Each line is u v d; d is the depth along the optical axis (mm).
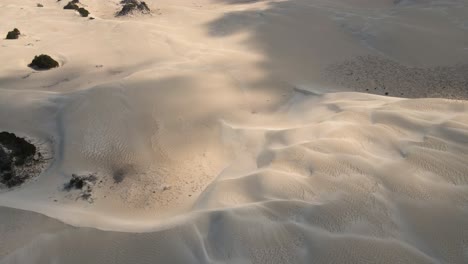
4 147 12656
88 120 15234
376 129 12656
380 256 7953
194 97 17734
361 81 21328
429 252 8070
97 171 13023
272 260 8078
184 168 13492
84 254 8594
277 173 10773
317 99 18422
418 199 9336
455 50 24578
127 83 18000
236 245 8422
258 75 21438
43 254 8625
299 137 13219
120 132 14789
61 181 12492
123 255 8531
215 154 14344
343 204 9305
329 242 8289
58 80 20109
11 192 11852
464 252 8062
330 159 11141
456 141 11336
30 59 22922
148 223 10062
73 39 26719
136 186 12523
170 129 15391
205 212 9453
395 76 21844
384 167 10586
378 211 9078
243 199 10008
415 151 11109
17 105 16234
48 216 9859
